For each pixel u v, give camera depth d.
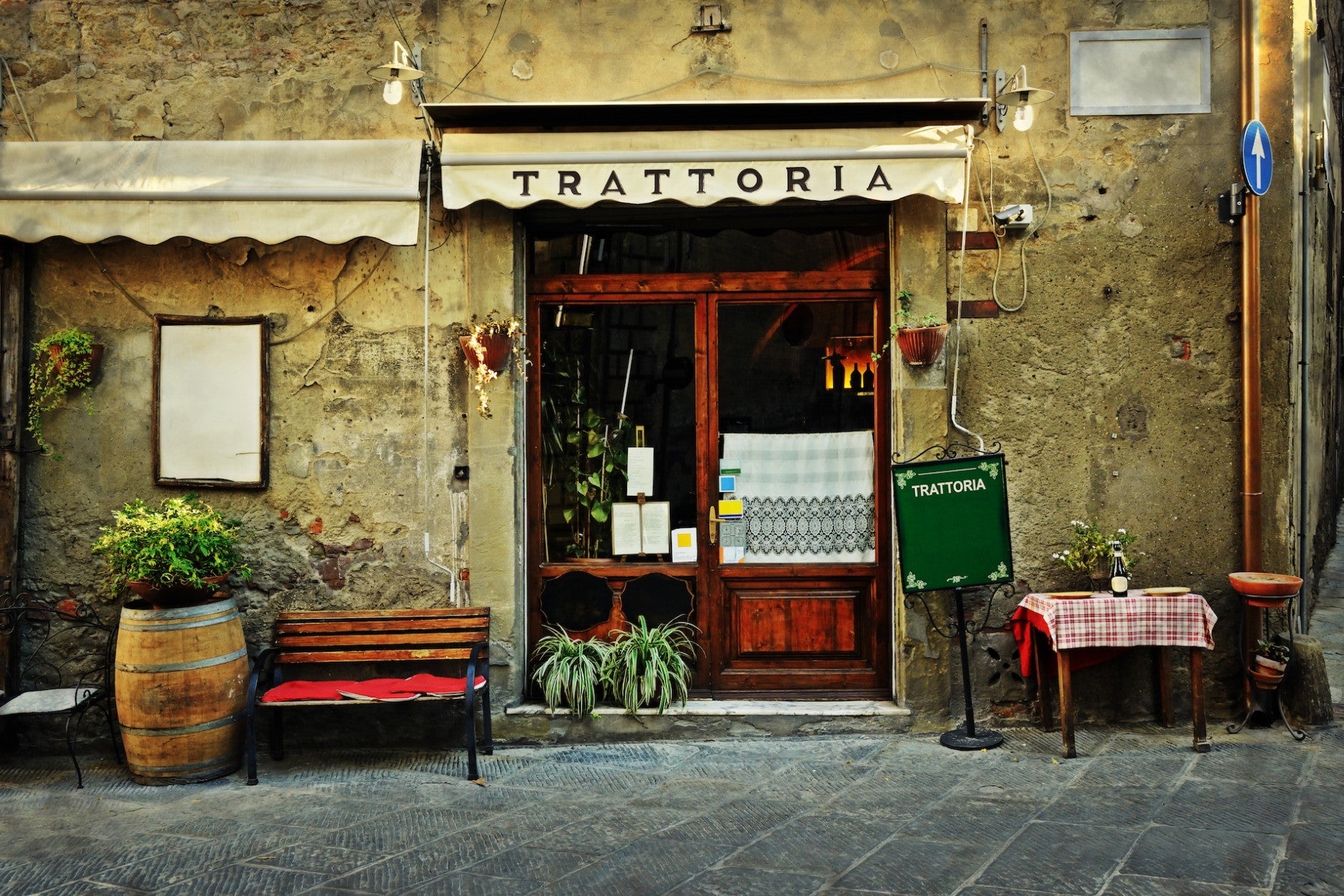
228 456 5.82
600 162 5.34
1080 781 4.85
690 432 6.05
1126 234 5.67
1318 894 3.65
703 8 5.70
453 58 5.76
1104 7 5.65
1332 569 9.98
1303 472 6.47
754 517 6.03
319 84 5.78
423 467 5.79
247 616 5.85
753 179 5.31
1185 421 5.66
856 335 5.98
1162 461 5.67
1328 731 5.49
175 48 5.82
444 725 5.71
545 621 6.02
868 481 5.99
